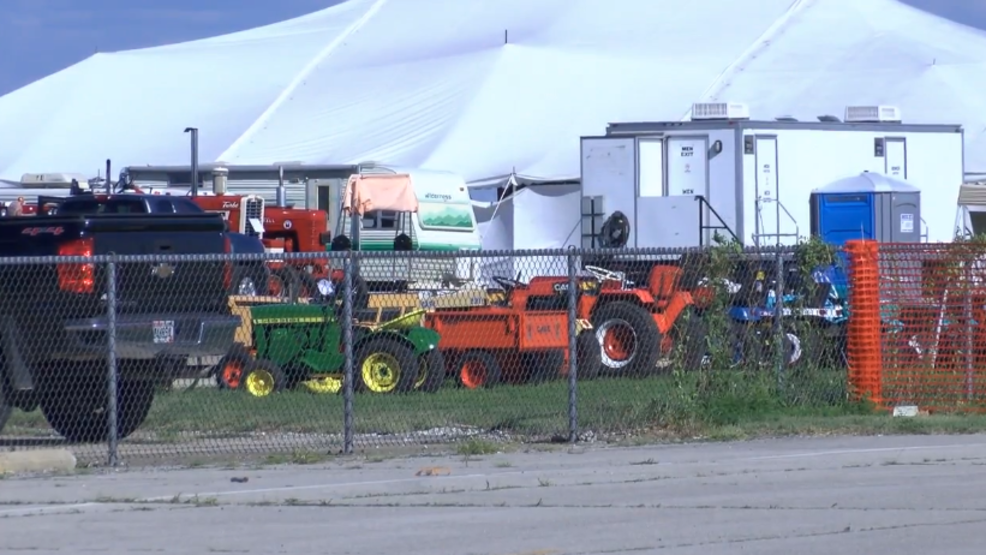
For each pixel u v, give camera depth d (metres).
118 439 52.28
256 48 193.75
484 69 158.38
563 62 158.38
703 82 151.12
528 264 107.44
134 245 50.75
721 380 55.12
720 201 88.94
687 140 90.25
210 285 52.00
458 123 146.12
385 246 122.06
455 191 125.81
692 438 51.75
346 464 46.53
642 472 44.00
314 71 178.62
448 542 34.09
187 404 61.84
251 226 114.81
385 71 171.88
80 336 48.91
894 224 90.50
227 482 42.97
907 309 57.75
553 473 43.84
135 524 36.41
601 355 70.88
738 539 34.19
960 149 98.62
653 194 91.06
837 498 39.31
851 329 57.50
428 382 67.19
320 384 67.88
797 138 90.50
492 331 69.44
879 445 49.34
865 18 168.38
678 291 64.44
